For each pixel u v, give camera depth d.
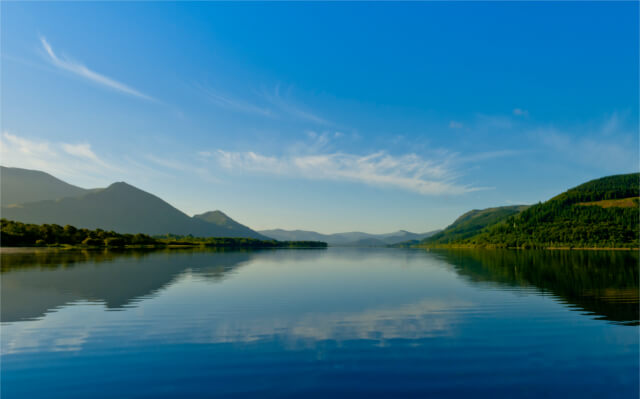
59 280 47.88
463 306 30.14
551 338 20.52
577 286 42.72
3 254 127.75
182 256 124.81
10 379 14.80
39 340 19.97
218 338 20.48
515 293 37.22
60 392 13.64
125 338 20.44
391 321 24.73
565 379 14.80
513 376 15.10
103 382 14.50
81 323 23.80
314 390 13.77
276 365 16.31
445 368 15.98
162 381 14.58
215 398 13.12
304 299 33.59
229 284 44.75
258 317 25.86
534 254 163.75
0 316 25.88
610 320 24.78
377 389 13.87
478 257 136.25
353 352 18.11
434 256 153.25
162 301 32.12
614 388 13.94
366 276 56.81
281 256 144.12
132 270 64.12
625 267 74.56
